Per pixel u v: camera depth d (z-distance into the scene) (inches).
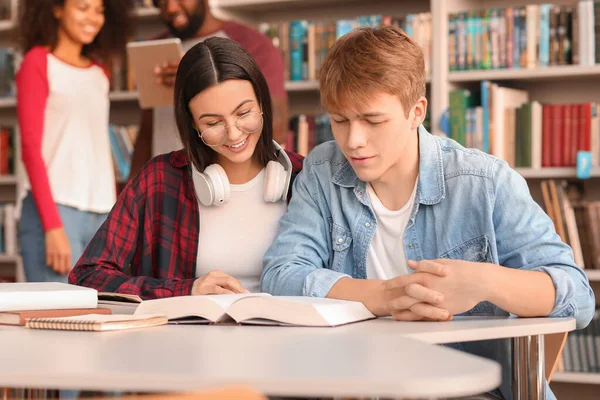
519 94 142.7
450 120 138.7
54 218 121.6
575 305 61.6
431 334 48.1
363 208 71.4
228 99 74.7
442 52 139.3
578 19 132.8
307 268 66.6
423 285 57.7
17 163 178.5
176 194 81.8
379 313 59.0
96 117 130.1
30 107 122.7
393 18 144.5
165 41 113.9
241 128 75.6
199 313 56.1
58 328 52.9
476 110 137.1
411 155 68.8
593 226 132.7
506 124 137.3
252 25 167.5
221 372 33.0
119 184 168.2
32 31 126.6
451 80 139.9
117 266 79.4
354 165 64.9
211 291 69.1
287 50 153.3
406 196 69.9
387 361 35.3
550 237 65.3
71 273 78.6
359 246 71.1
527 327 52.9
